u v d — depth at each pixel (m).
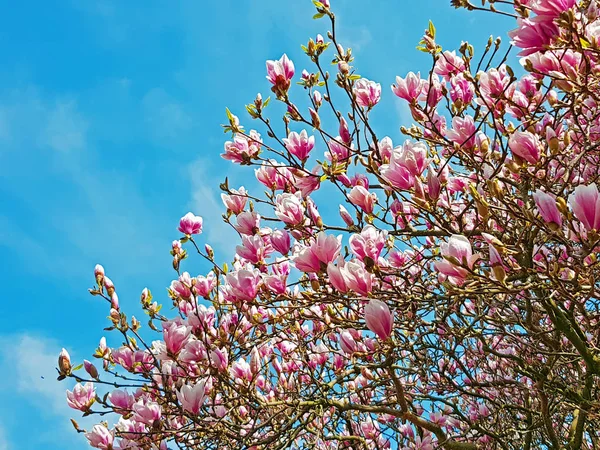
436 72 4.84
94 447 4.55
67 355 4.64
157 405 4.45
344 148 4.52
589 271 3.24
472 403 6.46
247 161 4.59
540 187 4.27
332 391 5.22
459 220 4.15
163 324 4.57
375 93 4.32
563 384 4.88
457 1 3.92
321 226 4.48
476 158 4.63
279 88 4.16
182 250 5.25
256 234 4.63
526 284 3.09
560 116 4.33
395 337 4.93
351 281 3.36
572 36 3.29
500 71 4.29
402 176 3.72
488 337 5.99
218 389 4.88
